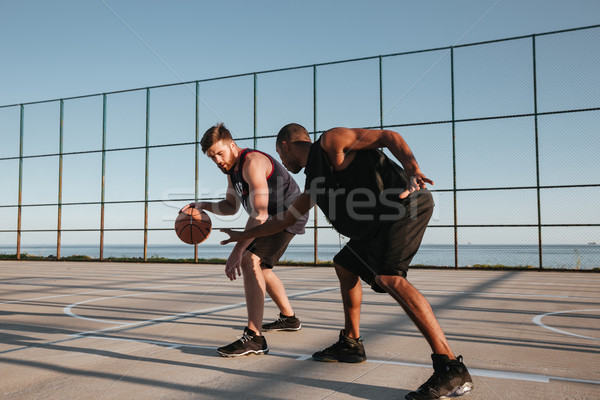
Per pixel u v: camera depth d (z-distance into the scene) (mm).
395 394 1883
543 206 10188
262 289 2670
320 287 6480
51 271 10594
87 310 4406
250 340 2541
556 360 2408
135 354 2586
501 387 1946
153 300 5160
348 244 2320
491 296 5375
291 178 3049
